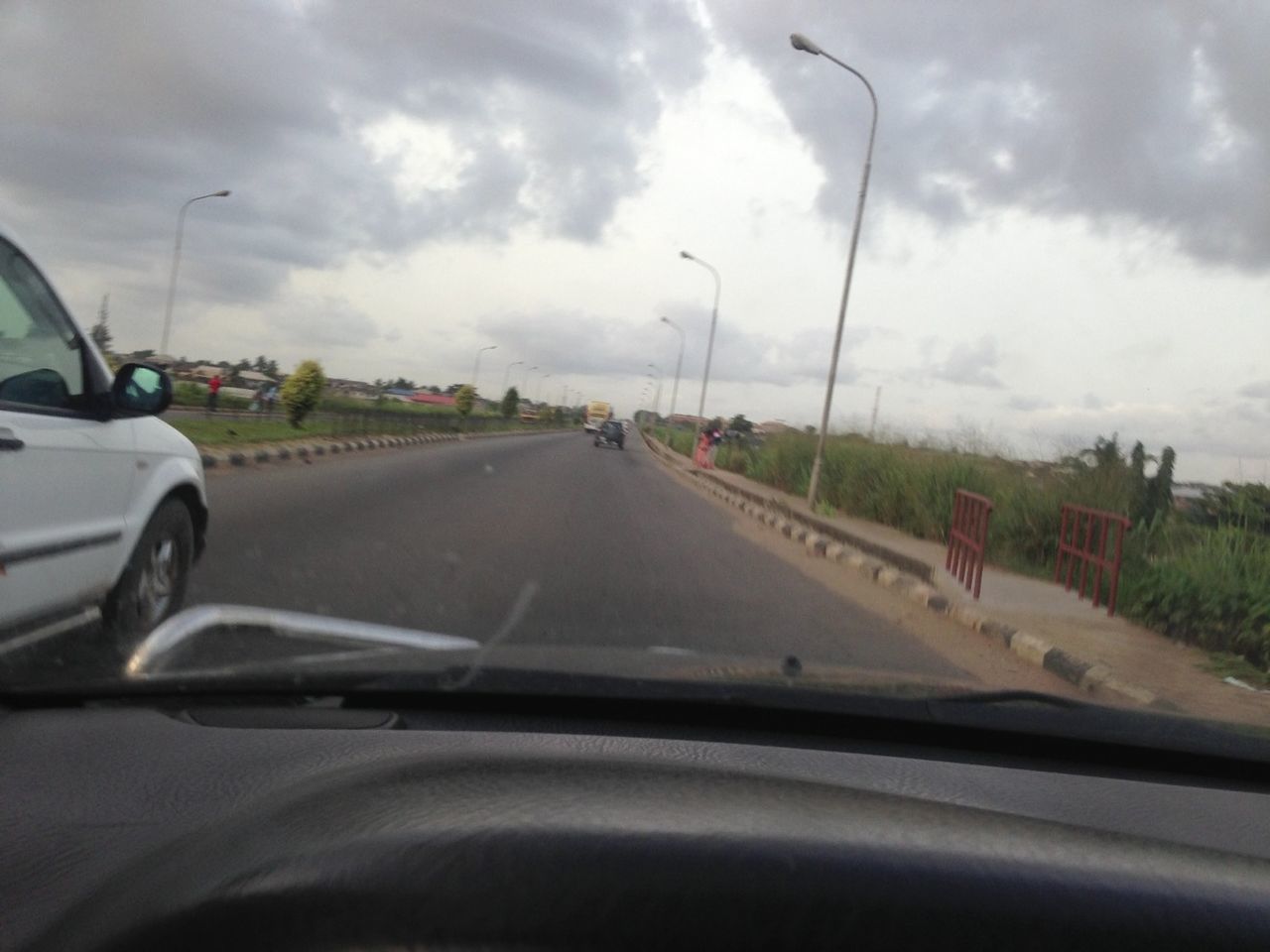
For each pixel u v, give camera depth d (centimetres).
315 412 3244
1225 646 890
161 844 193
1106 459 1501
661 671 335
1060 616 1030
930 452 2191
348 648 398
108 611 473
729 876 139
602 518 1633
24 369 399
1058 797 284
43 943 161
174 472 517
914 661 772
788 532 1831
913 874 143
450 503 1603
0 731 273
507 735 289
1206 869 162
